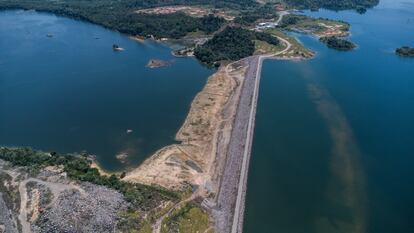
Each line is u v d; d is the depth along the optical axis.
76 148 157.88
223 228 113.50
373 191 136.50
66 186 124.31
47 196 119.19
